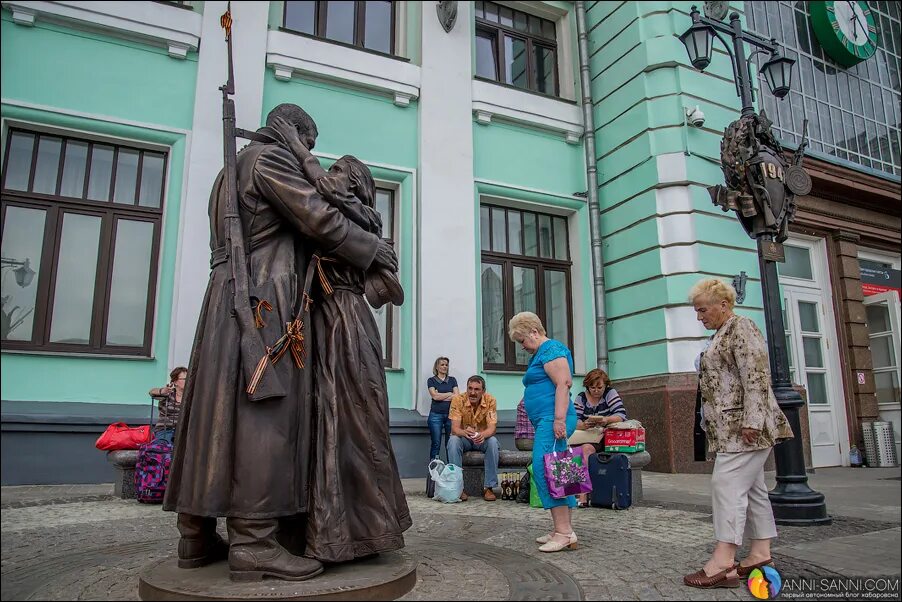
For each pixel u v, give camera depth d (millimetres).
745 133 5785
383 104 10234
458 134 10570
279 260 3125
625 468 5824
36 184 8102
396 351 9719
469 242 10336
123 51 8500
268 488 2744
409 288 9852
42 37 8070
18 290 7859
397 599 2756
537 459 4070
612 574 3385
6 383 7527
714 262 9742
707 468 8898
